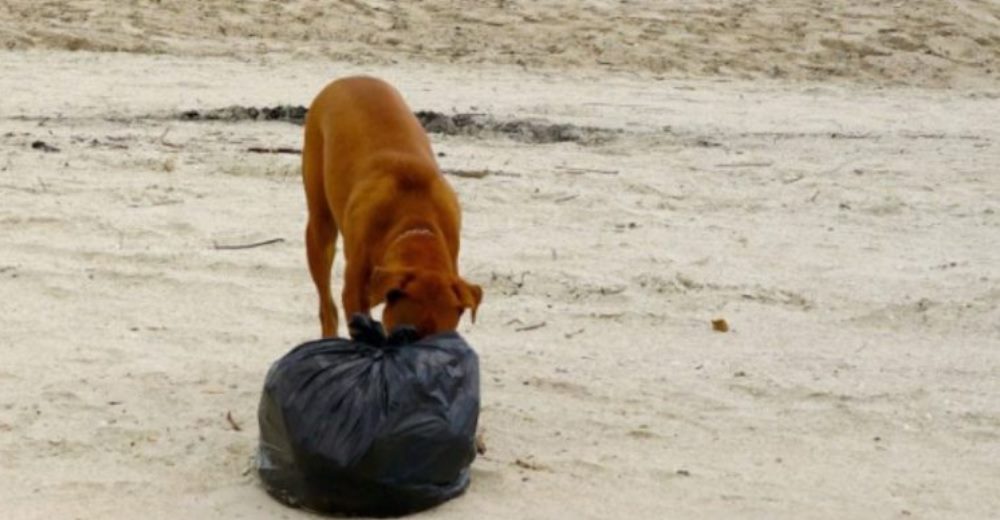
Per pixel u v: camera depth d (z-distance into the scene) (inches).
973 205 700.0
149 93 946.7
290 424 337.4
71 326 473.4
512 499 354.0
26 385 419.2
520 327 491.8
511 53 1213.7
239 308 500.1
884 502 361.1
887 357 473.4
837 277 561.3
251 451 377.4
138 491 352.5
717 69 1218.6
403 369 340.5
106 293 509.0
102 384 422.0
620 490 362.9
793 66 1243.2
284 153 735.7
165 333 470.6
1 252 550.0
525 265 560.4
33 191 637.9
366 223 382.3
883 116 1021.8
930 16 1405.0
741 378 447.8
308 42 1211.2
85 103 889.5
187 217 608.7
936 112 1058.1
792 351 476.4
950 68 1277.1
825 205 691.4
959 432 409.4
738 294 535.2
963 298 535.5
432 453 339.3
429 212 382.9
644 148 825.5
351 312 386.0
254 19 1246.3
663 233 622.2
